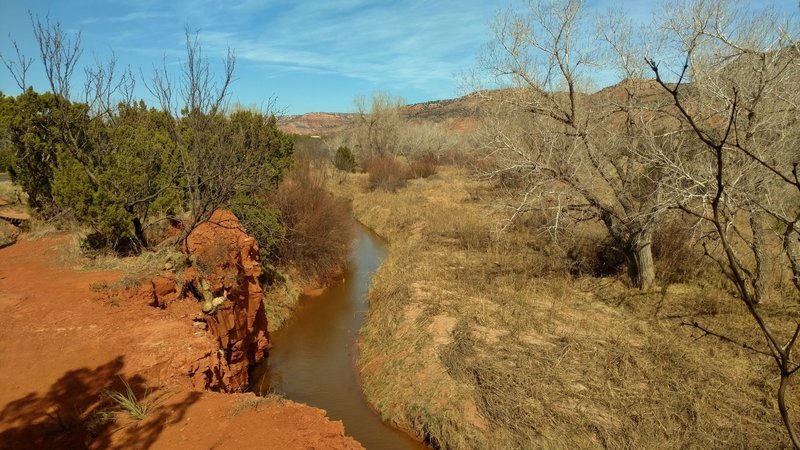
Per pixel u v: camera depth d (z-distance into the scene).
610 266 13.15
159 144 11.95
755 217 9.40
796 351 7.96
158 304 8.27
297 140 43.78
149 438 4.88
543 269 13.27
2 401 5.35
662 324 9.56
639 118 10.67
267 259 15.88
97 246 10.48
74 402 5.39
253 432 4.99
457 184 32.38
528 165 11.19
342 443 4.86
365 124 49.50
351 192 33.78
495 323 10.01
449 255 15.52
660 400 7.22
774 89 8.28
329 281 17.28
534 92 11.36
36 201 13.23
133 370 6.04
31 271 9.27
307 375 10.70
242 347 10.12
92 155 11.25
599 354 8.52
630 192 11.57
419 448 8.03
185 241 9.78
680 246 12.39
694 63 8.66
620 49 10.41
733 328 9.04
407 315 11.23
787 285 10.50
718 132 8.67
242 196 14.61
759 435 6.40
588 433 6.88
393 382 9.40
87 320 7.11
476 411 7.74
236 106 22.20
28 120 12.25
